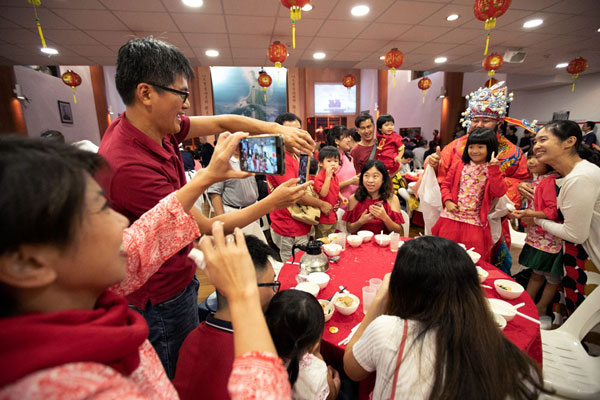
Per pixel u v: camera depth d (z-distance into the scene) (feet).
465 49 17.95
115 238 1.27
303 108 49.08
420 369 2.26
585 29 15.11
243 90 50.47
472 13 12.82
